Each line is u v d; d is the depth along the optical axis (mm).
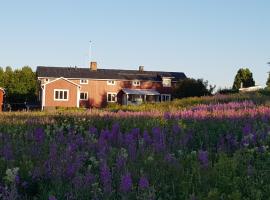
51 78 81125
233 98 34438
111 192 5969
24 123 15469
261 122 13062
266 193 6195
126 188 5980
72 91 74000
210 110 19281
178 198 6078
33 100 96938
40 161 7383
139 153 8172
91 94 82312
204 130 12156
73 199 5883
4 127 13961
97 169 7352
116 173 6801
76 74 82688
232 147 9922
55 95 73438
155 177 6695
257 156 8438
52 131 12938
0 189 5961
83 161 7887
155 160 7527
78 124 15547
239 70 105000
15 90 96438
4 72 97625
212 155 8898
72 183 6262
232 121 13398
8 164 7191
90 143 9180
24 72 97562
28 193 6367
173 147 9531
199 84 74125
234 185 6355
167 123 14273
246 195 6238
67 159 7309
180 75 87625
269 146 9914
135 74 86375
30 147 8617
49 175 6738
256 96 34531
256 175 6980
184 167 7414
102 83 82812
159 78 85312
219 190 6203
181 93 74562
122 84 83562
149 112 18859
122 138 10156
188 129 12086
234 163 7180
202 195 5840
